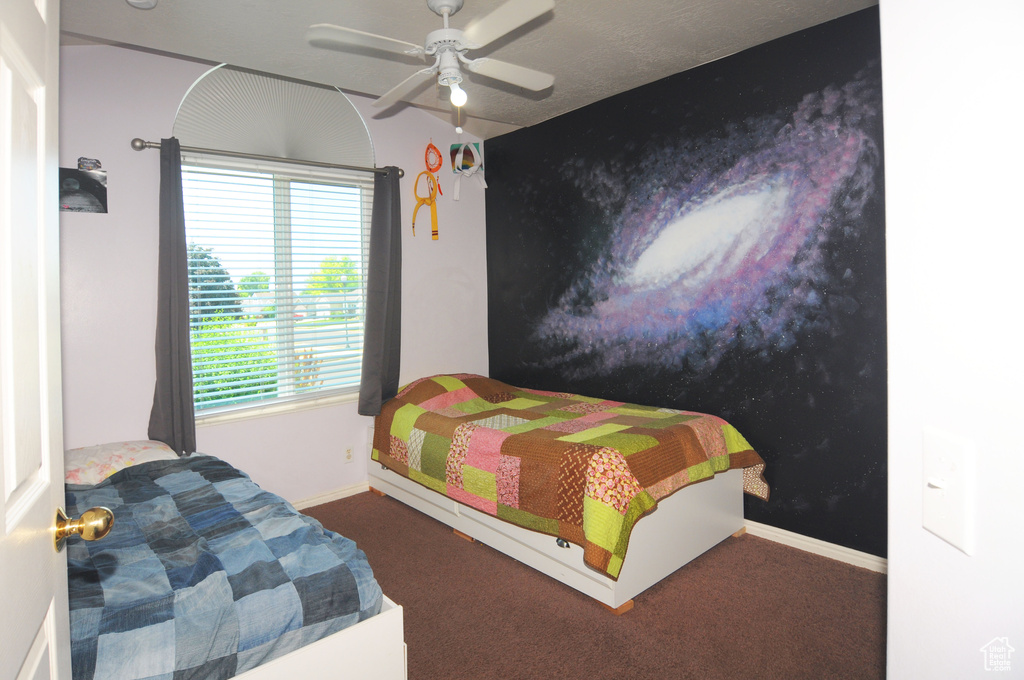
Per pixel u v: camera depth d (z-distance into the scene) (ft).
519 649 6.61
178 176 9.26
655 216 10.66
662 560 7.88
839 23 8.22
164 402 9.21
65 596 2.94
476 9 7.47
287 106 10.80
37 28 2.55
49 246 2.74
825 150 8.45
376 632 5.05
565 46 8.94
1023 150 1.84
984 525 2.03
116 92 9.14
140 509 6.61
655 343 10.84
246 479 7.75
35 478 2.58
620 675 6.14
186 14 7.52
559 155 12.38
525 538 8.36
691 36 8.66
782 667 6.19
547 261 12.83
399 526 10.21
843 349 8.43
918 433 2.40
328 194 11.57
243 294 10.55
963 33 2.07
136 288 9.40
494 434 9.00
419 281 12.97
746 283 9.45
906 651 2.54
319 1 7.22
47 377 2.70
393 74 9.84
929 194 2.27
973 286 2.06
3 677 2.02
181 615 4.45
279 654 4.64
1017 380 1.88
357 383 12.23
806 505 8.95
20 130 2.37
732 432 9.32
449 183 13.48
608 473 7.25
